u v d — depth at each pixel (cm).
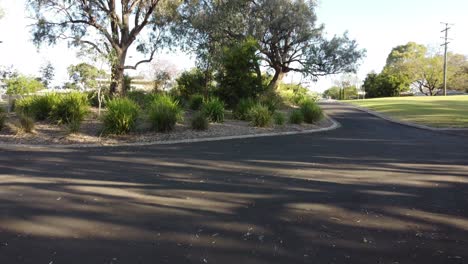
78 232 406
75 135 1202
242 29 2703
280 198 545
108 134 1209
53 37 2078
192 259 344
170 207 497
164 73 2761
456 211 490
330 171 743
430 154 966
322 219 455
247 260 343
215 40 2683
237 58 1878
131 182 634
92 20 2014
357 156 928
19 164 783
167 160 849
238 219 453
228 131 1384
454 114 2339
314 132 1544
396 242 388
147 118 1327
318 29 2839
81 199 529
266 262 339
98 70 1558
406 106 3180
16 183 617
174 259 343
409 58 7706
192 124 1374
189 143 1146
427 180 668
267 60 2986
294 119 1741
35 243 376
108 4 2067
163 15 2150
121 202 517
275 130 1491
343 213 479
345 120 2292
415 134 1504
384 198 550
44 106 1478
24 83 2109
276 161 848
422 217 466
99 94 1568
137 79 3022
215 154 941
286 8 2666
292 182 645
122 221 442
